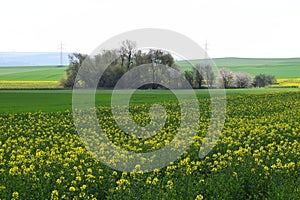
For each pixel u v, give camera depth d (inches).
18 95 2111.2
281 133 884.0
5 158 663.8
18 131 998.4
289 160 577.6
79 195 438.9
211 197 415.2
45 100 1865.2
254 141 766.5
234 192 440.1
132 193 428.5
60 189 449.4
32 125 1072.8
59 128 1055.0
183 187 438.9
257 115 1293.1
